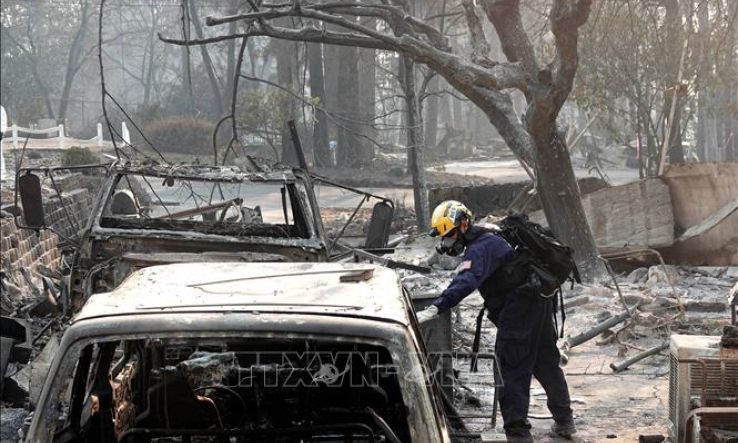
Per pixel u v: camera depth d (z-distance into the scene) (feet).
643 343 32.71
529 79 41.96
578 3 37.96
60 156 125.80
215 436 11.53
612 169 177.78
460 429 17.12
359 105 169.37
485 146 247.09
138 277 12.58
